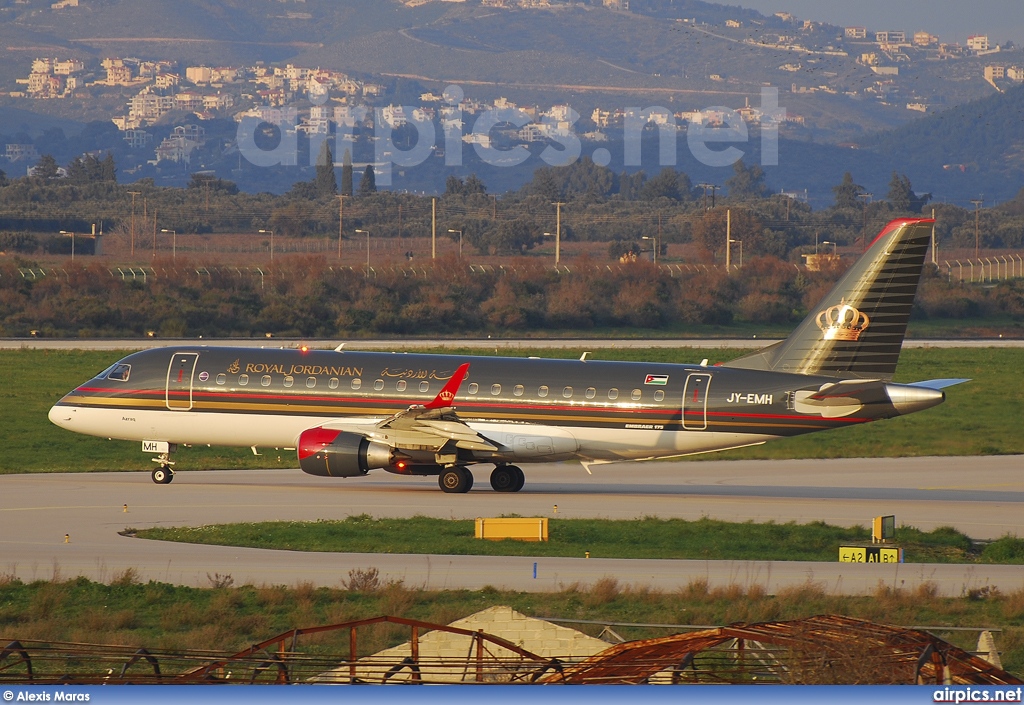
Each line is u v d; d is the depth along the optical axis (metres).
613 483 107.19
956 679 33.22
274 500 93.00
